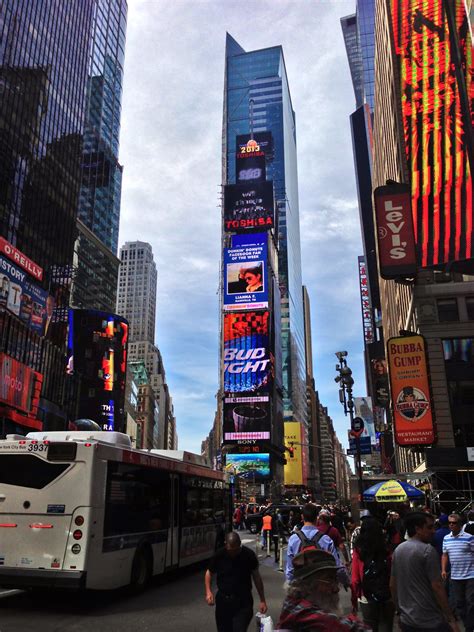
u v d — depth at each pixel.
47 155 103.38
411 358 39.09
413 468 49.25
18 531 12.07
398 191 41.84
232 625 7.08
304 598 3.28
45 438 14.13
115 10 182.38
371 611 7.34
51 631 9.52
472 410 39.16
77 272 134.50
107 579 12.32
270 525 25.89
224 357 132.88
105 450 12.80
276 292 153.00
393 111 49.62
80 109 119.19
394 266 40.72
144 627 10.04
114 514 12.89
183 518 17.47
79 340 113.56
